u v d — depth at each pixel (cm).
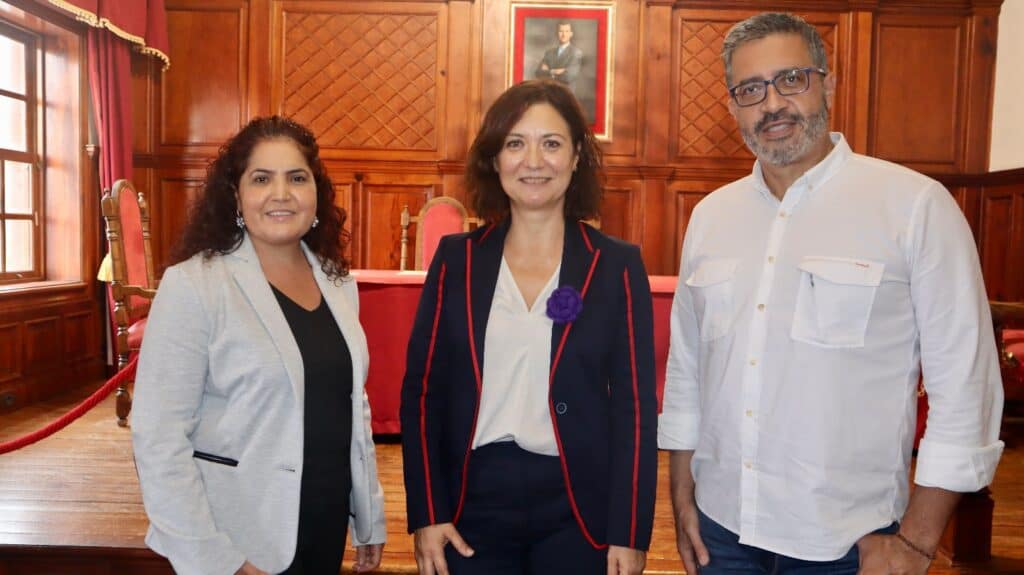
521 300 147
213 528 134
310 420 144
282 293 151
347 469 153
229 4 602
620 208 610
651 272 610
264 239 148
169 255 149
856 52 600
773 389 138
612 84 603
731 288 146
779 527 137
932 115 611
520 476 143
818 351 134
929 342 130
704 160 609
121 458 342
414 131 607
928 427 131
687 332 161
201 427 142
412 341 151
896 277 133
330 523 148
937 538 129
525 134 146
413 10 600
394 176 607
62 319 496
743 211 150
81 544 241
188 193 610
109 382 283
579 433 142
